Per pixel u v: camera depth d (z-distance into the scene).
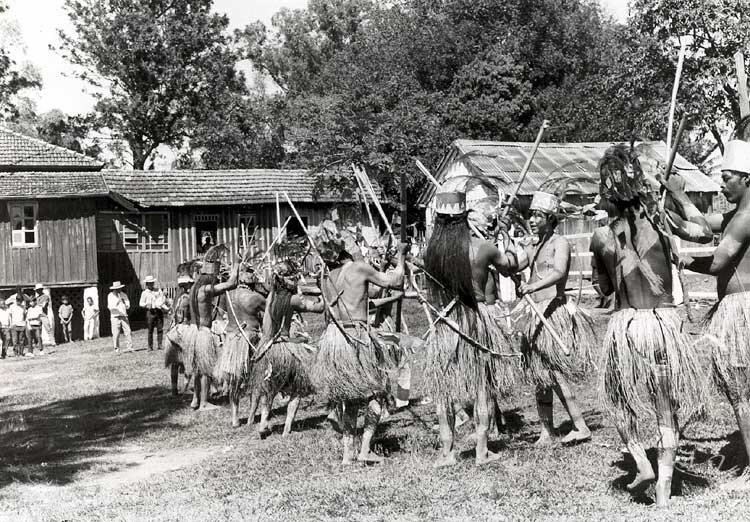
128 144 60.34
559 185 7.51
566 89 45.19
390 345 7.35
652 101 29.47
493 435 7.87
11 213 33.00
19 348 25.73
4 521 6.23
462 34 46.22
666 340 5.23
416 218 35.22
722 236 5.77
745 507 5.04
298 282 9.04
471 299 6.73
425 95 40.25
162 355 20.97
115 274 36.66
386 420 9.12
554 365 7.16
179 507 6.26
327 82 64.19
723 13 27.42
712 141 34.94
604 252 5.63
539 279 7.27
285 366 8.77
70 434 10.35
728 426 7.34
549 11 47.19
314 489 6.43
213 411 11.29
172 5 58.06
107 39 55.44
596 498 5.53
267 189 38.59
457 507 5.61
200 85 59.12
